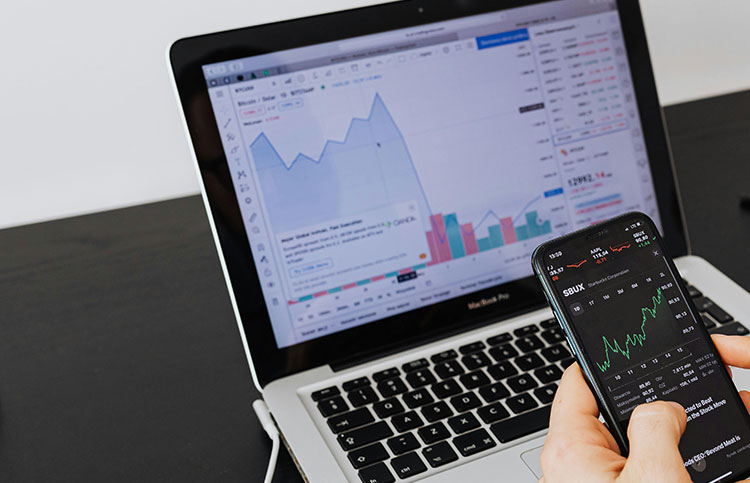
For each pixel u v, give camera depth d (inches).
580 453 19.5
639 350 22.0
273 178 27.7
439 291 29.6
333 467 23.8
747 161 41.5
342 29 28.5
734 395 22.1
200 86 26.8
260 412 26.8
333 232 28.4
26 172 40.8
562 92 31.2
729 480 21.1
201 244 38.2
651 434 18.4
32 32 38.6
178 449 26.5
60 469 25.8
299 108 28.0
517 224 30.6
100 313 33.5
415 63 29.4
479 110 30.2
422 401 26.2
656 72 49.0
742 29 49.3
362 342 28.5
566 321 21.9
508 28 30.6
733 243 35.2
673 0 47.5
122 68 40.6
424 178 29.5
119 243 38.4
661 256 23.3
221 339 31.9
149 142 42.3
